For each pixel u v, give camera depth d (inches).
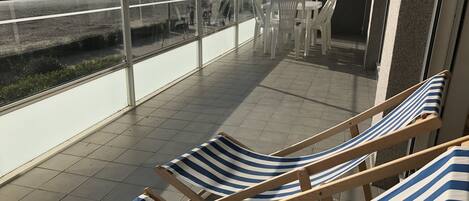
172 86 182.5
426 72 81.4
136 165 107.5
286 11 237.0
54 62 115.7
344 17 348.2
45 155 111.2
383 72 100.4
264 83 190.1
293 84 189.3
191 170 72.5
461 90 79.5
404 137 53.9
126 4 141.9
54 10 113.2
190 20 202.5
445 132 83.1
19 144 104.9
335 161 57.4
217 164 76.2
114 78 143.0
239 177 73.8
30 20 105.6
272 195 68.4
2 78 100.1
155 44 172.1
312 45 291.0
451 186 33.6
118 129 131.8
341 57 254.2
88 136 125.6
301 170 58.5
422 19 81.4
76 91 124.1
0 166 100.3
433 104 55.3
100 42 134.1
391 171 46.2
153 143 121.3
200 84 186.4
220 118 143.3
